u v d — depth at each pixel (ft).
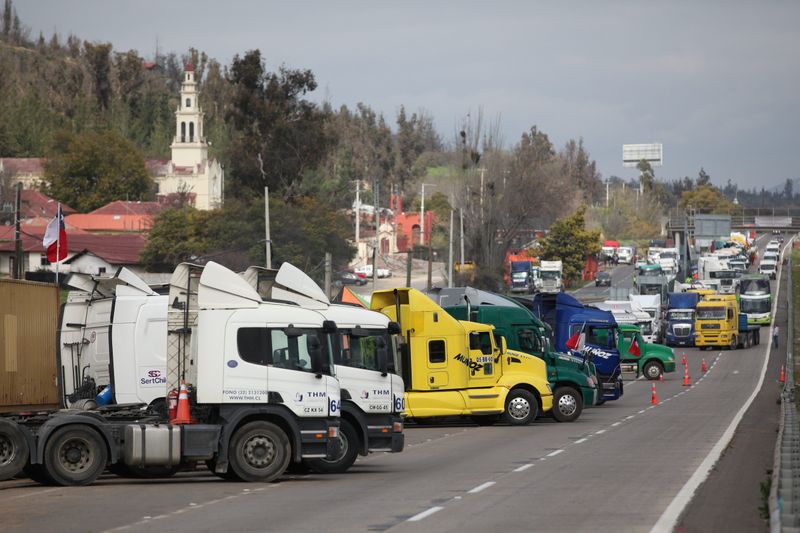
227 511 136.15
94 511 137.59
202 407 175.63
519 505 135.54
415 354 279.49
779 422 270.87
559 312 365.61
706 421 283.18
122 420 179.11
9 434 164.14
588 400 300.81
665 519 121.39
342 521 124.98
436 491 152.66
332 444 176.65
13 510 139.03
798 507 109.40
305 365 176.24
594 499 139.85
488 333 283.38
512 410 286.66
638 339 493.77
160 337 226.99
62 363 233.14
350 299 383.45
